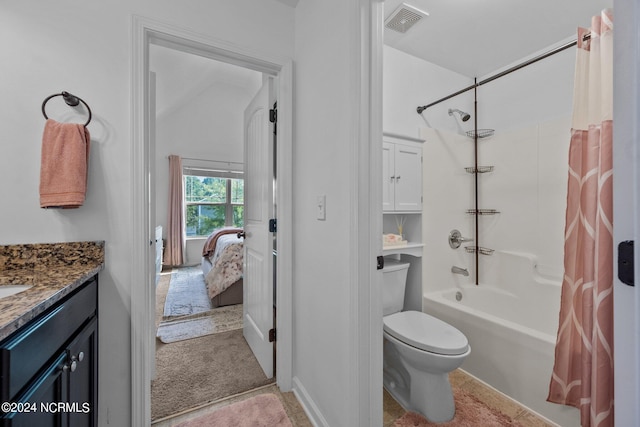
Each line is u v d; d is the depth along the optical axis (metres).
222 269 2.96
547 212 2.10
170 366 1.83
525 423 1.36
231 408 1.45
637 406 0.40
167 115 4.75
